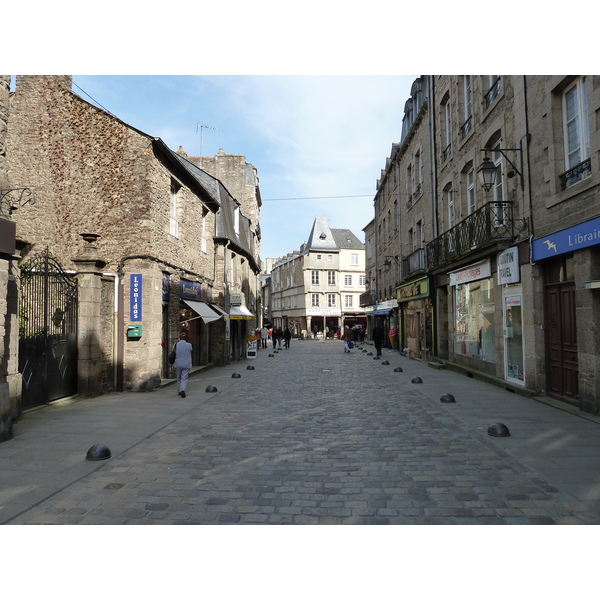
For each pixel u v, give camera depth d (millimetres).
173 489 4695
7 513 4117
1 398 6641
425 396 10359
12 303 8062
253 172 34969
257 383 13531
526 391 9805
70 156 12125
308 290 54750
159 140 12023
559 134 8773
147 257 11820
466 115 14430
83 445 6438
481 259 12523
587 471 5074
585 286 7586
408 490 4613
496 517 3969
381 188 32469
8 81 7340
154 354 12055
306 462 5594
